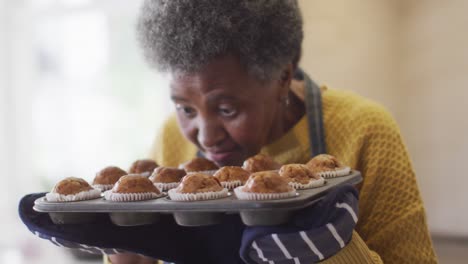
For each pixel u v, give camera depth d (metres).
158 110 2.54
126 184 0.72
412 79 2.23
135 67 2.54
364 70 2.18
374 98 2.21
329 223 0.61
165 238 0.77
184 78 0.77
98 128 2.62
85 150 2.63
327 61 2.12
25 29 2.65
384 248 0.85
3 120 2.69
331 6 2.10
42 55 2.64
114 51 2.54
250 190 0.65
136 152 2.57
